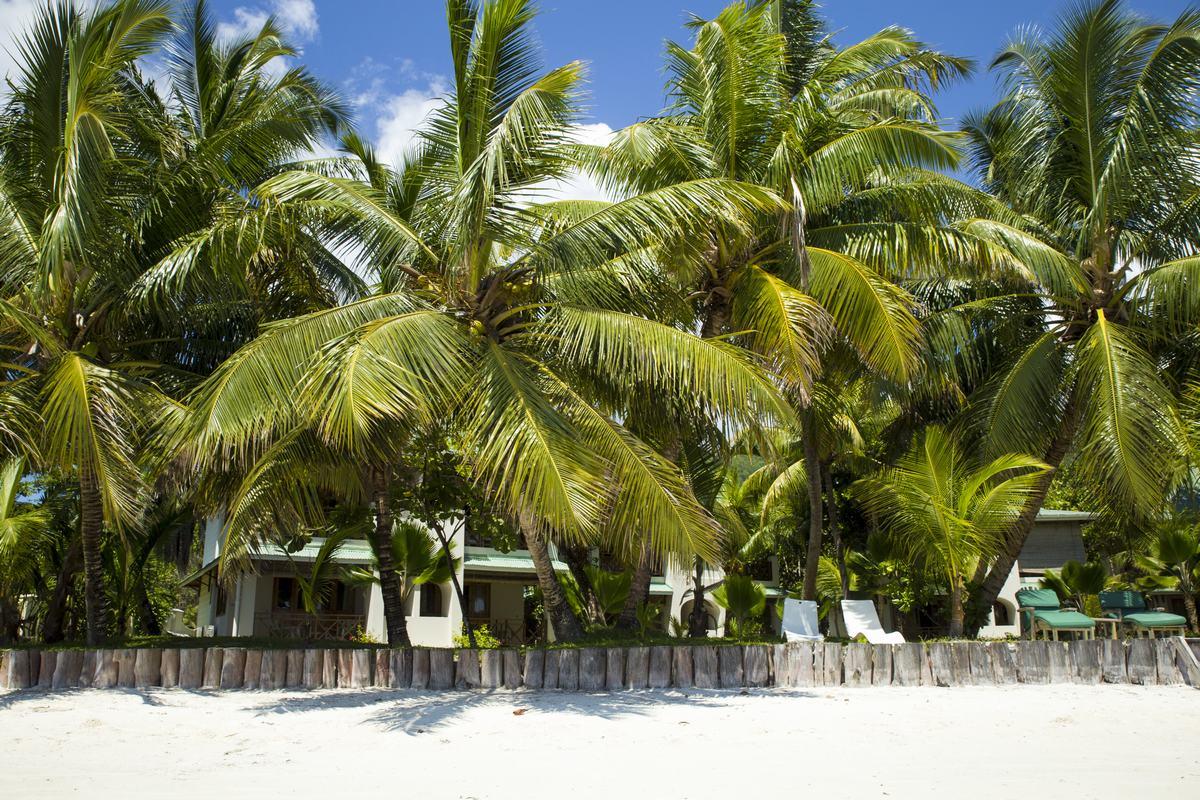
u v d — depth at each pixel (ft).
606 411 43.14
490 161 33.86
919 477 46.70
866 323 43.57
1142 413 46.37
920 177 53.83
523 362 38.24
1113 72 52.06
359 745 25.31
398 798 19.52
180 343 52.01
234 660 36.68
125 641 47.91
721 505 82.02
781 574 99.50
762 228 47.96
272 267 46.75
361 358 31.86
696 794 20.03
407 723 28.50
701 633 78.79
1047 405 54.75
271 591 75.56
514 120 34.76
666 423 45.62
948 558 47.39
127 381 40.63
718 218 38.19
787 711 31.37
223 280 48.03
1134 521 55.83
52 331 42.96
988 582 56.85
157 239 44.91
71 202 37.06
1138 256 54.95
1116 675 40.68
